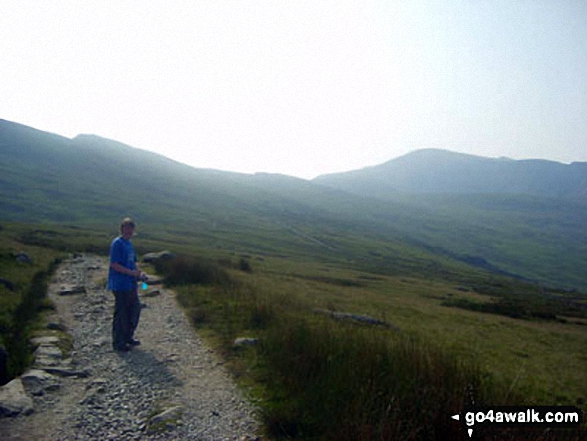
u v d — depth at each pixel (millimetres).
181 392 7344
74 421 6070
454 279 108625
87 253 39719
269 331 10508
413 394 6062
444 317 31828
